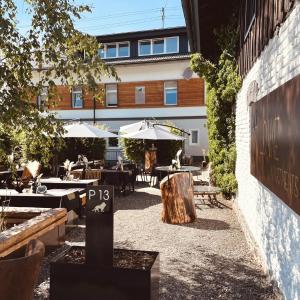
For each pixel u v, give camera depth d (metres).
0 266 2.17
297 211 2.85
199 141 20.36
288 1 3.28
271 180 3.92
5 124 4.04
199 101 20.33
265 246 4.62
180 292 4.04
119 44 22.28
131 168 12.92
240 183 7.70
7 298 2.21
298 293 3.10
